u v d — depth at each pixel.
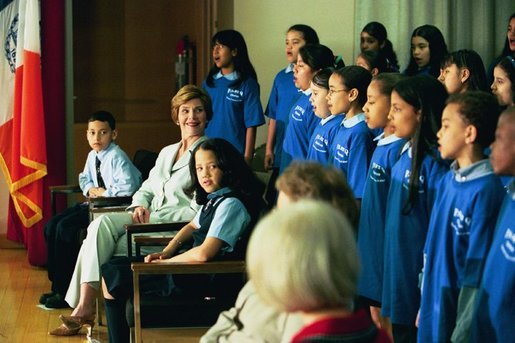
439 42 6.84
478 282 3.33
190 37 9.21
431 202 3.90
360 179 4.80
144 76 9.61
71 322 5.93
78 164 8.77
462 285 3.38
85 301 5.59
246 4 8.37
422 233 3.93
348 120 4.94
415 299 3.97
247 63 7.31
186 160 5.87
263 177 7.23
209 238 4.67
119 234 5.65
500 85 4.90
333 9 8.43
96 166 6.77
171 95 9.63
